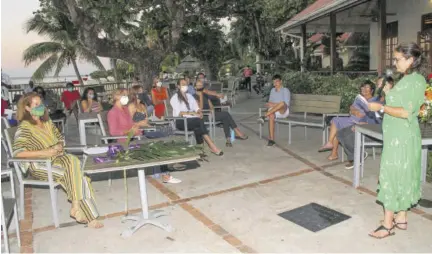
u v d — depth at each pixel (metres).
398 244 3.55
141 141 4.48
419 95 3.42
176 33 13.82
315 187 5.09
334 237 3.73
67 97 11.03
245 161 6.46
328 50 22.48
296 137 8.23
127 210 4.52
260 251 3.52
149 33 13.98
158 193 5.09
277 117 7.70
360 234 3.77
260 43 25.12
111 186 5.45
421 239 3.62
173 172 5.97
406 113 3.42
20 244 3.78
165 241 3.77
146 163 3.62
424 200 4.52
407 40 12.94
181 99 7.00
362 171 5.37
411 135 3.53
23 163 4.25
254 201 4.69
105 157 3.87
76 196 4.04
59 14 20.47
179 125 6.92
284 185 5.21
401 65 3.46
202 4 14.23
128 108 6.07
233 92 16.00
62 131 9.53
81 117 7.27
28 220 4.38
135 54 14.21
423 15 11.99
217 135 8.73
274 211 4.38
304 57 15.80
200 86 7.87
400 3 13.17
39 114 4.20
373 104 3.54
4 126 5.41
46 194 5.24
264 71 24.44
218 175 5.75
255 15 22.98
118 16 10.59
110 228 4.11
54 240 3.87
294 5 19.52
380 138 4.35
